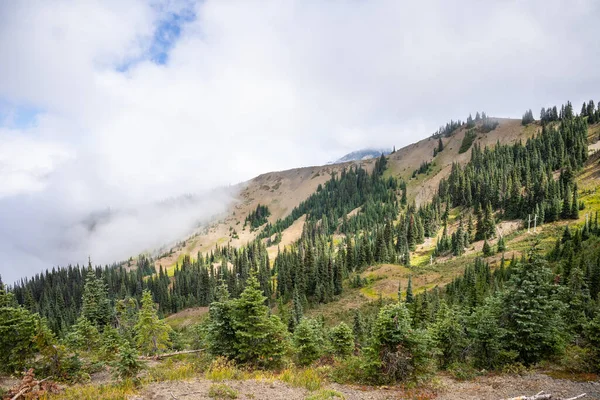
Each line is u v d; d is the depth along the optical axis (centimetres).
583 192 11300
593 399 1463
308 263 10644
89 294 4859
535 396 1442
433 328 2553
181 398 1440
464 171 17625
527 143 17075
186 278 14338
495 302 2239
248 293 2322
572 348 2258
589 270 5294
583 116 18412
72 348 2650
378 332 1883
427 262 11444
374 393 1650
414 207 16875
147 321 3650
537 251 2223
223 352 2253
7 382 2206
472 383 1781
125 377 1798
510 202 12569
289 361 2541
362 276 9856
